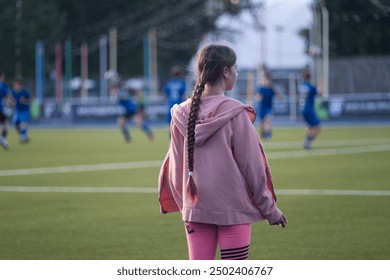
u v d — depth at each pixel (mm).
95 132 44562
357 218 13445
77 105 55875
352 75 55875
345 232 12180
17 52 74188
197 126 6477
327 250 10867
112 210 14742
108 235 12242
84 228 12852
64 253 10898
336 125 47281
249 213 6484
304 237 11828
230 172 6445
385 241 11461
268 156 26297
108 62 83750
